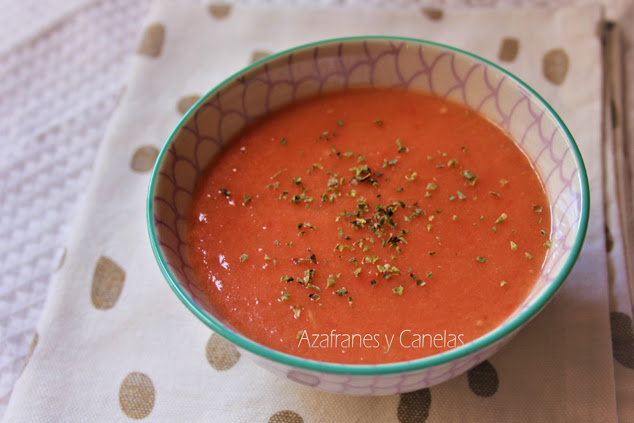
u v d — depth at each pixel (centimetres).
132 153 35
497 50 36
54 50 41
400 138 32
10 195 36
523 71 35
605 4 38
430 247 29
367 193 31
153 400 29
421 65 32
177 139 30
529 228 29
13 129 38
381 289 28
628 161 34
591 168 32
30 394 29
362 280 28
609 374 28
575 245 26
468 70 31
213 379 29
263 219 30
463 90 32
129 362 30
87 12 42
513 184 30
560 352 29
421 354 27
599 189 32
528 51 36
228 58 37
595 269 30
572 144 28
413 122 32
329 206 30
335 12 38
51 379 29
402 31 37
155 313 31
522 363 29
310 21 38
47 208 35
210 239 30
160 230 28
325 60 32
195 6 39
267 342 27
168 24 38
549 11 37
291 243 29
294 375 25
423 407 28
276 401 28
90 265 32
